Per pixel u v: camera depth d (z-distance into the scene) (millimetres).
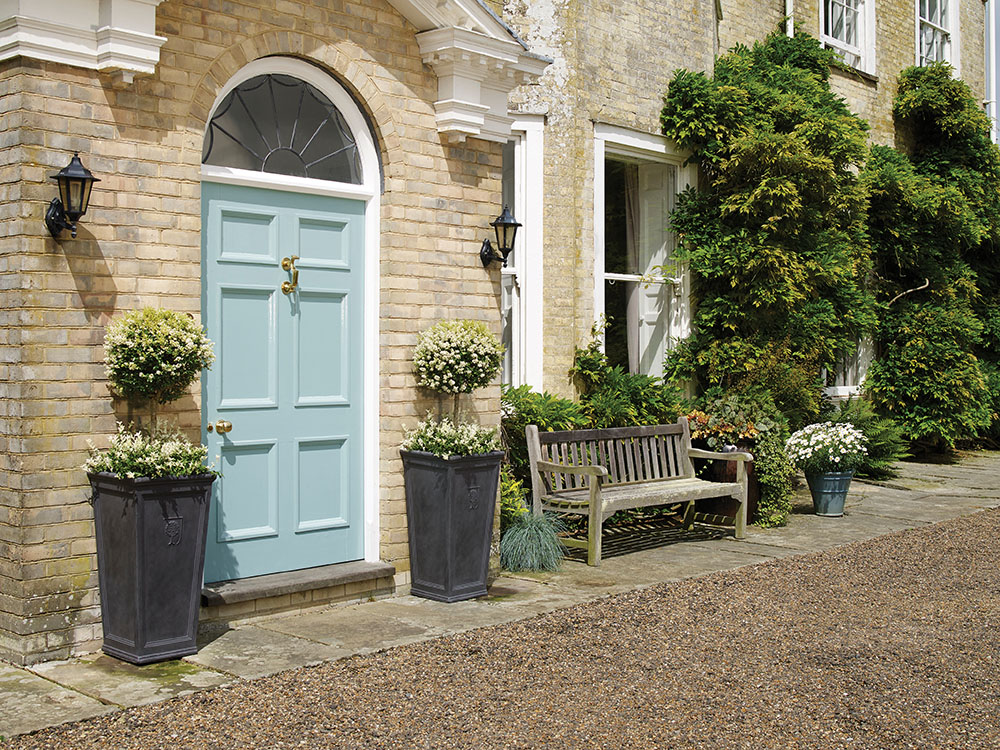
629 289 9977
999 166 15141
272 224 5836
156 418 5090
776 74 10969
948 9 16328
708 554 7652
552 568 7035
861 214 12094
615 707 4273
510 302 8945
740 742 3906
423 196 6336
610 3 9414
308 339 6016
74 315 4785
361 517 6285
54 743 3781
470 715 4145
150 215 5078
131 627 4707
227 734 3889
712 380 10133
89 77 4848
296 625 5473
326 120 6133
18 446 4641
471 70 6418
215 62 5367
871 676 4723
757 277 10078
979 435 15219
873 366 14031
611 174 9828
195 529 4828
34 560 4668
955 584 6641
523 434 8117
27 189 4629
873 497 10648
